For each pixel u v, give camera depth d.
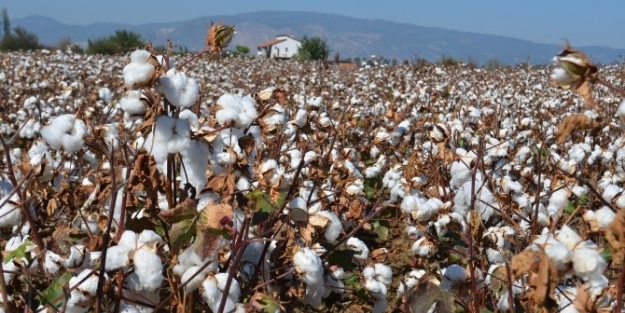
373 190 4.98
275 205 2.04
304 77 12.51
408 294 2.17
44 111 6.66
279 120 2.38
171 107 1.90
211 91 10.12
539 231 2.82
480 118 5.83
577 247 1.48
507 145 4.10
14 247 1.96
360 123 6.13
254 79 11.60
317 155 3.27
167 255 1.93
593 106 1.51
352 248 2.69
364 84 11.46
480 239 2.43
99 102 5.89
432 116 6.05
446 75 13.09
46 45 42.22
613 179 3.92
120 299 1.79
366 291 2.42
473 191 2.51
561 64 1.54
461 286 2.38
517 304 2.29
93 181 2.74
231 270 1.83
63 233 1.95
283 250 2.23
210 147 2.00
